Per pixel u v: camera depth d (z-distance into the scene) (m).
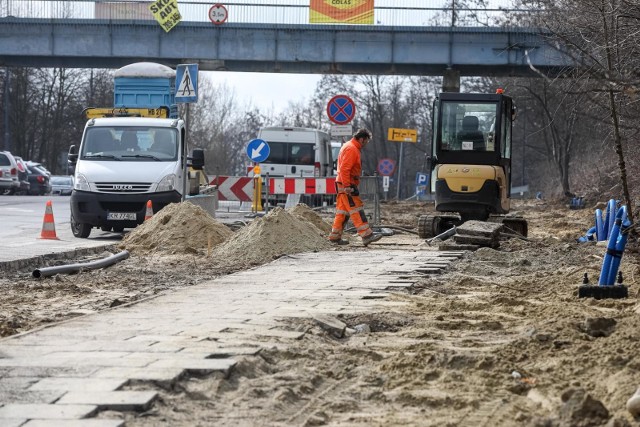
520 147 123.88
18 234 33.31
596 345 11.56
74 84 124.94
